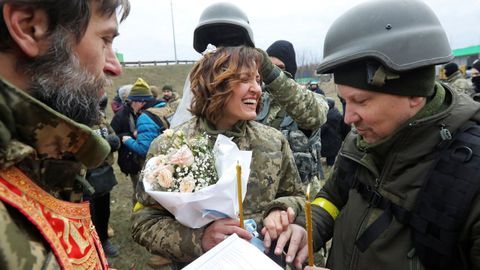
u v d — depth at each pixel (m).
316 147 2.29
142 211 1.34
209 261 0.89
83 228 0.72
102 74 0.71
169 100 6.86
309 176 2.14
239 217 1.13
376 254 0.93
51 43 0.62
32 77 0.63
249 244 0.94
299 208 1.26
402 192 0.90
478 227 0.75
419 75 0.85
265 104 2.12
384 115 0.89
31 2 0.58
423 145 0.88
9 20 0.58
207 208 1.04
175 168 1.12
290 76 2.10
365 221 1.00
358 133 1.09
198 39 1.69
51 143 0.65
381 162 0.99
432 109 0.91
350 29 0.89
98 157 0.73
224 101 1.29
